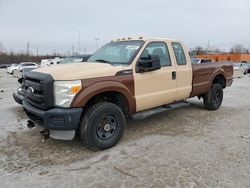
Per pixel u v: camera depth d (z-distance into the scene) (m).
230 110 7.37
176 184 3.27
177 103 6.02
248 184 3.26
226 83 7.54
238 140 4.83
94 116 4.20
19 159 4.05
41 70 4.44
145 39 5.24
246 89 12.88
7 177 3.50
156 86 5.20
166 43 5.61
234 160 3.95
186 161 3.92
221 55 44.12
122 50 5.25
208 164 3.81
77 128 4.20
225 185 3.24
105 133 4.41
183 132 5.32
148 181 3.36
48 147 4.53
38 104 4.25
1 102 8.93
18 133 5.28
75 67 4.45
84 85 4.08
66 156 4.16
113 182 3.35
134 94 4.79
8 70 35.38
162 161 3.93
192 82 6.15
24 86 4.80
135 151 4.32
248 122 6.07
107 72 4.40
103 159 4.02
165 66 5.44
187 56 6.04
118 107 4.52
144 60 4.82
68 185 3.29
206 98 7.09
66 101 3.96
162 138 4.95
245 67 28.78
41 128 4.36
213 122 6.07
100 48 5.94
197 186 3.22
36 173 3.61
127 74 4.67
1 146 4.58
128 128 5.61
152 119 6.32
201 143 4.67
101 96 4.61
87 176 3.51
